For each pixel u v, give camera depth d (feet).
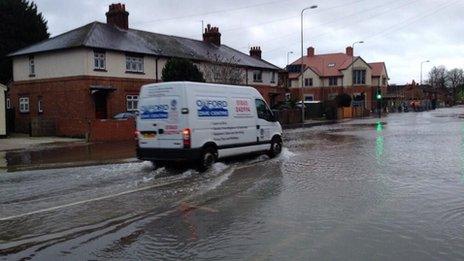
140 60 110.52
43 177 41.50
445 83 470.80
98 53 100.68
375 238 21.75
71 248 21.25
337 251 20.04
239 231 23.35
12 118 110.11
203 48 138.31
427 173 40.04
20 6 143.95
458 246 20.52
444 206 27.78
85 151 65.31
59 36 111.34
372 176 38.81
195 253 20.27
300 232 22.90
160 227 24.38
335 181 36.73
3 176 42.63
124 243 21.83
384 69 281.13
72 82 99.66
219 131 46.24
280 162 49.08
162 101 44.47
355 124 135.64
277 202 29.58
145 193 33.19
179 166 46.65
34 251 20.92
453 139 75.61
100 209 28.48
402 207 27.61
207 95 45.44
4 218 26.66
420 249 20.17
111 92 103.30
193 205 29.17
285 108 154.71
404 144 67.46
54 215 27.20
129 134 86.94
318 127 123.65
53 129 100.37
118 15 120.06
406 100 342.85
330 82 249.75
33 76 106.63
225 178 39.14
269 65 160.45
